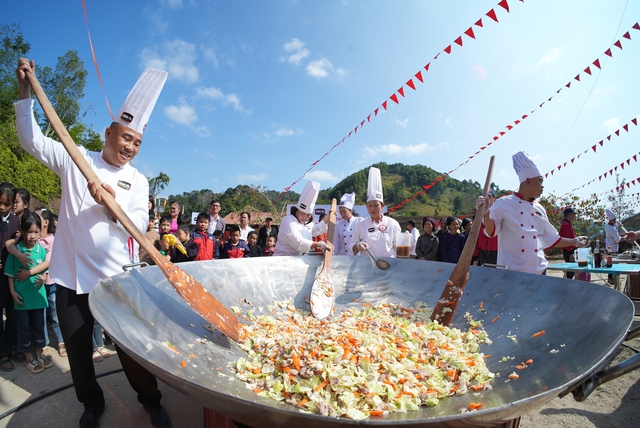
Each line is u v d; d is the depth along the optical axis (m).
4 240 3.68
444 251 7.09
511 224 3.28
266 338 2.15
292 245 4.06
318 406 1.44
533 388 1.38
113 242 2.47
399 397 1.51
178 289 1.99
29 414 2.77
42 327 3.65
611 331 1.36
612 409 2.89
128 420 2.69
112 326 1.33
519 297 2.30
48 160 2.37
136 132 2.45
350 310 2.79
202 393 1.02
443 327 2.34
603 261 5.64
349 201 6.17
